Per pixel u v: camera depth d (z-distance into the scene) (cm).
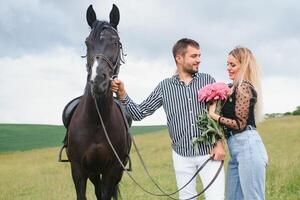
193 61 593
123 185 1450
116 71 646
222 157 571
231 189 550
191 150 595
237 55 535
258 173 519
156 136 4309
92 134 663
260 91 528
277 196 995
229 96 534
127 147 716
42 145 5631
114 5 708
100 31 637
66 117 733
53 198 1343
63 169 2470
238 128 524
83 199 685
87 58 634
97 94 605
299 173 1222
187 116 596
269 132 3822
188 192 606
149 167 2167
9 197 1500
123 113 717
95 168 686
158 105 620
